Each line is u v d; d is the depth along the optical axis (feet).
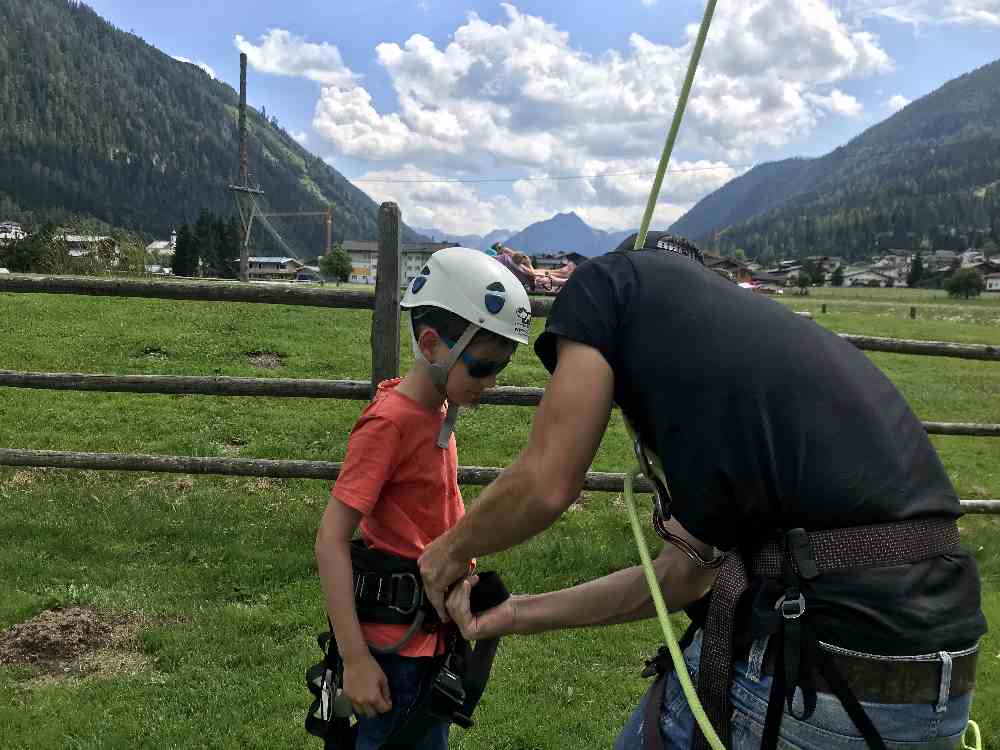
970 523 20.90
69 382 15.98
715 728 4.50
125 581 14.01
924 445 4.56
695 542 5.25
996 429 18.43
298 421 26.22
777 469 4.22
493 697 11.24
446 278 5.95
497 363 6.02
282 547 15.71
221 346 36.42
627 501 5.40
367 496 5.92
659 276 4.66
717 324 4.44
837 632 4.07
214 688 10.92
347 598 5.85
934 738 4.17
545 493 4.46
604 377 4.52
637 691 11.66
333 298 15.85
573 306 4.66
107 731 9.85
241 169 148.46
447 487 6.49
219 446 23.41
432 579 5.14
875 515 4.18
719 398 4.29
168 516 16.72
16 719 9.91
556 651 12.78
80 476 19.12
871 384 4.58
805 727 4.17
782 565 4.25
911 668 4.04
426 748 6.48
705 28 5.06
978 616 4.31
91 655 11.71
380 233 15.35
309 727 6.33
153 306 43.83
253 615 12.98
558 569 15.85
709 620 4.51
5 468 19.25
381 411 6.09
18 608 12.60
